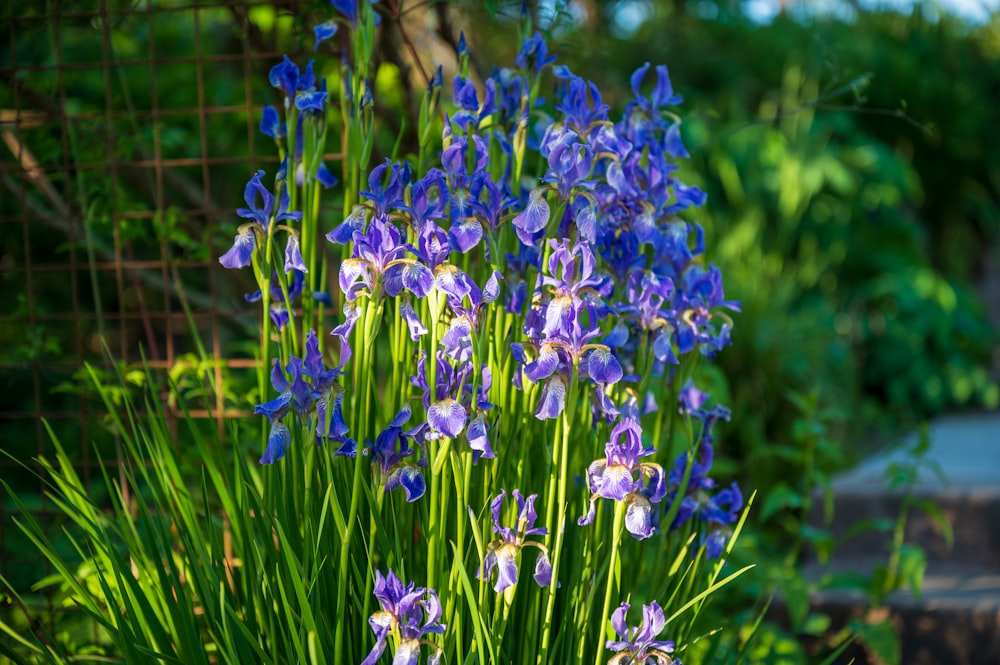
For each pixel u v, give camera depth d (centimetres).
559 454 169
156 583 177
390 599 159
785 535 257
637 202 174
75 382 226
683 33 427
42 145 208
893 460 266
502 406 171
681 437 215
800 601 208
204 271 256
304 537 167
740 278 292
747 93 405
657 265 179
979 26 450
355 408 170
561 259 164
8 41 225
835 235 365
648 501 166
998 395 351
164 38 282
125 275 230
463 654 167
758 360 273
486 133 180
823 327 313
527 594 171
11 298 261
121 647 170
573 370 164
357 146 178
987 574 237
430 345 169
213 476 177
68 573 174
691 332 176
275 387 167
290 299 178
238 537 177
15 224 240
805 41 401
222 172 271
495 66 183
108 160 209
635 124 179
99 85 263
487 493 169
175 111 204
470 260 182
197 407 214
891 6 443
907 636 222
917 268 362
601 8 279
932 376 345
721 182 366
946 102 403
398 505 173
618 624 164
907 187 379
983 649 219
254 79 259
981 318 378
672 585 181
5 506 233
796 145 362
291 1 199
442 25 214
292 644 170
